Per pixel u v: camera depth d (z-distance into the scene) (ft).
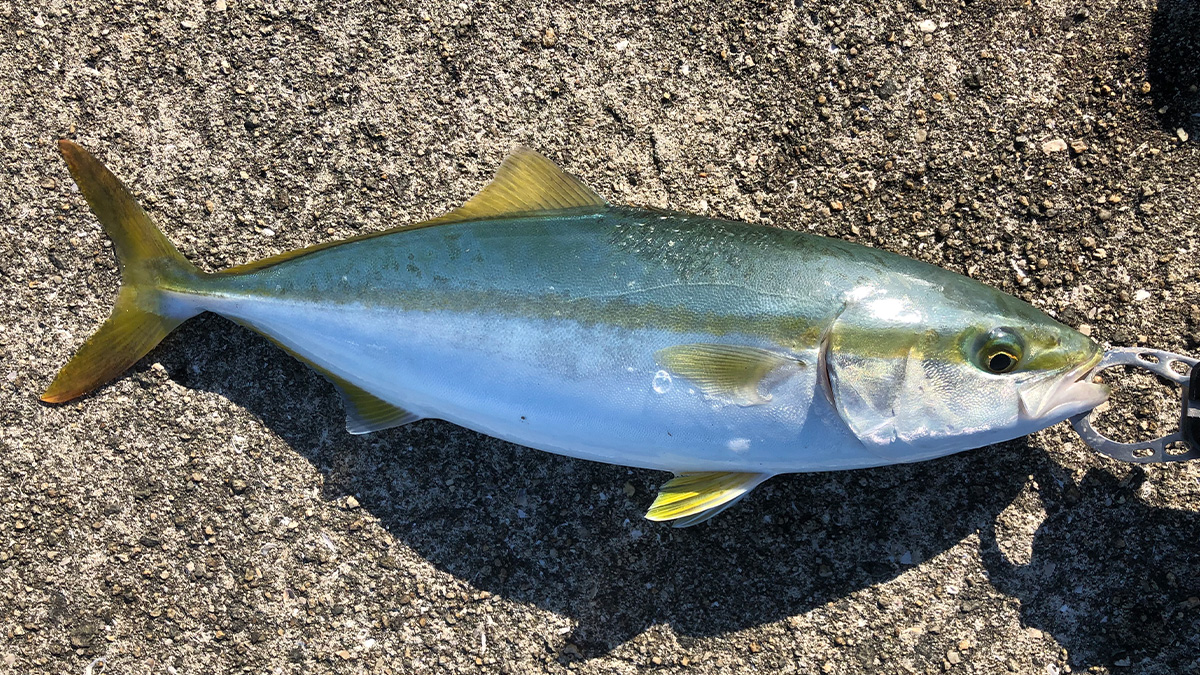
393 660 1.75
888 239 1.76
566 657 1.75
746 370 1.49
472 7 1.77
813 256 1.51
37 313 1.76
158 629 1.76
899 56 1.76
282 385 1.76
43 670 1.76
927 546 1.73
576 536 1.75
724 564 1.75
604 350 1.52
